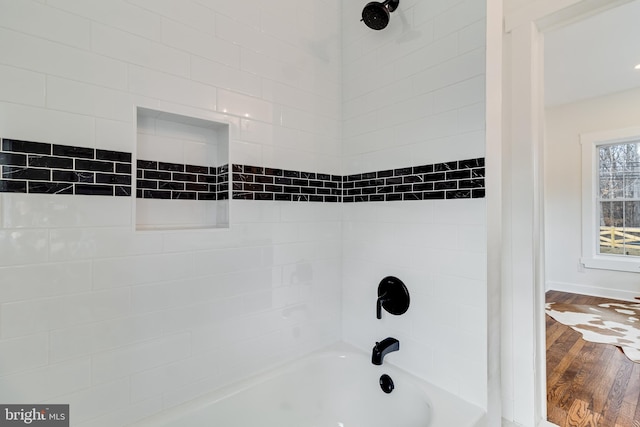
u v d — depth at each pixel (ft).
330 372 4.97
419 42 4.32
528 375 4.88
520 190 4.97
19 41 2.82
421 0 4.30
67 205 3.05
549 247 13.70
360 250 5.18
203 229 3.93
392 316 4.68
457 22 3.91
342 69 5.51
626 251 12.11
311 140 5.08
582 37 7.97
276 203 4.64
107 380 3.28
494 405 3.91
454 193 3.93
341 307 5.51
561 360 7.37
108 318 3.29
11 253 2.79
